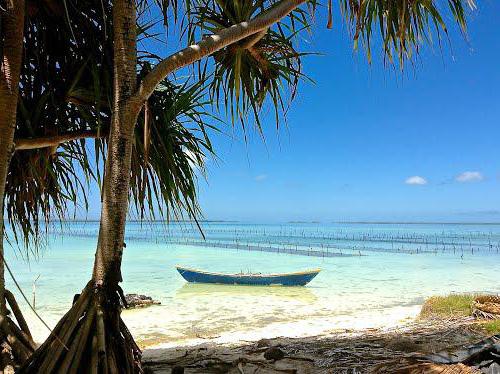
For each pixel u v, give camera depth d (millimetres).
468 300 9297
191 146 3984
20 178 3762
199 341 8344
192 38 3598
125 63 3043
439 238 75688
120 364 2863
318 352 4395
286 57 3764
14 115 3123
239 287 18047
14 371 2924
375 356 4125
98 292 2889
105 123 3500
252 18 3150
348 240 67562
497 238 75375
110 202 2984
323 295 16078
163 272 23328
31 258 29672
